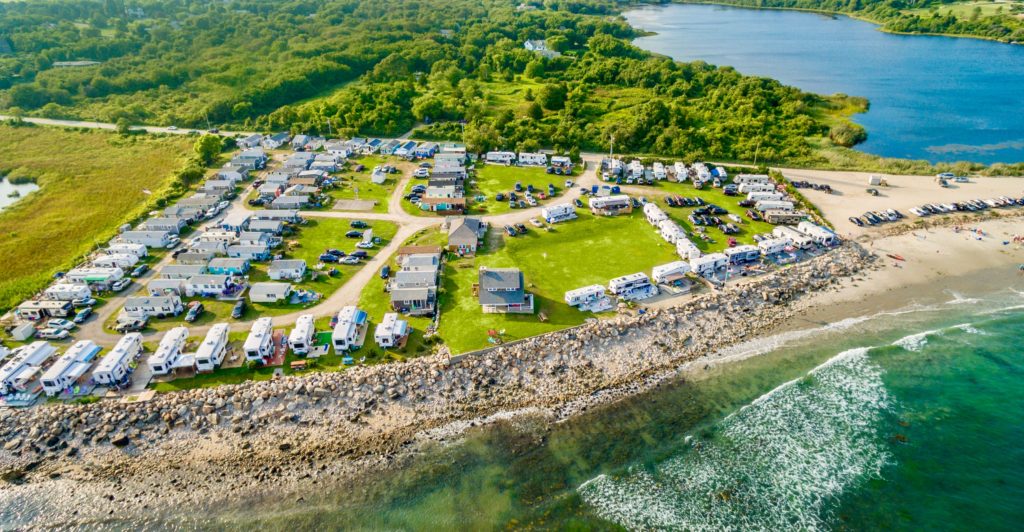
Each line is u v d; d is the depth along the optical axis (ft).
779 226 488.85
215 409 301.43
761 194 542.16
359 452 282.15
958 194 558.97
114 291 405.59
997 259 448.65
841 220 510.17
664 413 306.76
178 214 512.22
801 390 321.52
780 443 289.33
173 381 319.68
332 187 589.73
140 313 369.50
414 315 375.04
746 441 290.15
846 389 321.93
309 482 267.80
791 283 415.03
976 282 420.36
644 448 286.25
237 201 564.30
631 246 466.29
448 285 410.52
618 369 334.85
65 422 294.25
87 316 375.45
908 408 309.22
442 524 249.55
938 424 299.38
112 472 272.31
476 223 479.00
